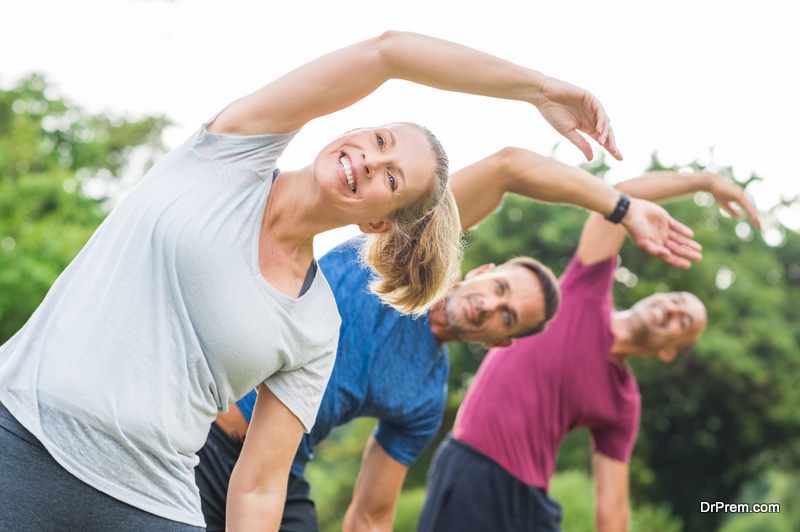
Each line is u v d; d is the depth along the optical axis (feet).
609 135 5.11
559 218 40.37
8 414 4.29
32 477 4.22
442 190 5.51
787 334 40.86
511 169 8.39
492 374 12.30
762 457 41.98
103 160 58.03
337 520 40.68
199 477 7.68
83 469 4.29
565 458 38.37
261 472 5.42
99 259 4.64
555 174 8.34
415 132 5.36
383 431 9.25
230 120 5.03
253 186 5.00
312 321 5.17
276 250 5.11
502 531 11.69
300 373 5.30
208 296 4.61
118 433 4.35
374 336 8.38
